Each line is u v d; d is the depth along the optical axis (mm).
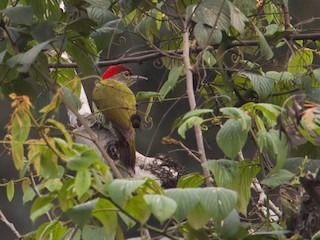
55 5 10656
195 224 7480
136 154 11906
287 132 7973
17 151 7453
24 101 7258
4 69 10273
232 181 8500
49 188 9305
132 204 7344
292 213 8922
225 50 10953
